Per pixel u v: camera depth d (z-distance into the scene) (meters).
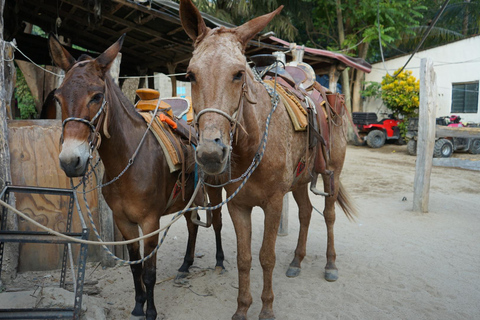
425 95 5.41
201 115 1.71
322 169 3.04
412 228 4.86
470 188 7.28
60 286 3.04
